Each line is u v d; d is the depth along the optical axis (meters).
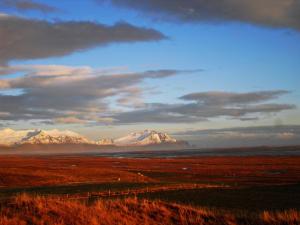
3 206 17.53
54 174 73.62
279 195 47.50
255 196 46.31
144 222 17.73
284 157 180.88
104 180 70.56
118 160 181.88
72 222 16.28
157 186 54.59
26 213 16.64
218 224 18.41
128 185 56.41
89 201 36.69
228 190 52.34
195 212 19.80
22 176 69.19
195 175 88.81
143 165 131.88
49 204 17.94
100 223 16.73
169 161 163.12
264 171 98.56
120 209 19.17
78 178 71.81
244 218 19.44
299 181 70.38
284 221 18.66
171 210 19.88
